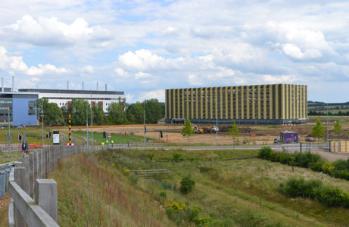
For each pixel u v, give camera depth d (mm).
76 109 199000
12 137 110562
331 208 48938
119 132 151125
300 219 46781
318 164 74812
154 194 47219
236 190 62562
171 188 58469
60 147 38344
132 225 20375
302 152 84688
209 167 76938
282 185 58719
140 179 58438
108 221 17453
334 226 44812
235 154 90938
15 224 7953
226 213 47750
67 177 27578
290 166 79375
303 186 54406
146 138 121750
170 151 90062
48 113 185375
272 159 85938
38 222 5051
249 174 70000
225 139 125875
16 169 9477
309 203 51531
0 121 172125
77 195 20578
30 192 14820
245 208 49219
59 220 14961
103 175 41688
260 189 61000
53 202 5844
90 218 16688
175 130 165875
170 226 31703
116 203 26594
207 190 59719
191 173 73125
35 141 99562
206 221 39438
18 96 175625
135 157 83875
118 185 40531
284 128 177250
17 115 175375
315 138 129000
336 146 94562
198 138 129625
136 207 30125
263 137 134000
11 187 8438
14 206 8109
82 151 64312
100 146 89688
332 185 57750
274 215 47250
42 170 22828
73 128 174125
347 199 48062
